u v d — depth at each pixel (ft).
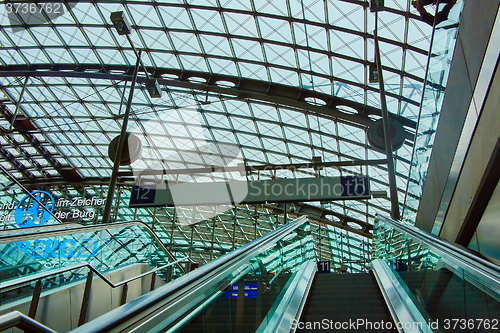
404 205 37.88
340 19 60.85
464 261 12.28
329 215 115.34
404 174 87.45
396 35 59.77
